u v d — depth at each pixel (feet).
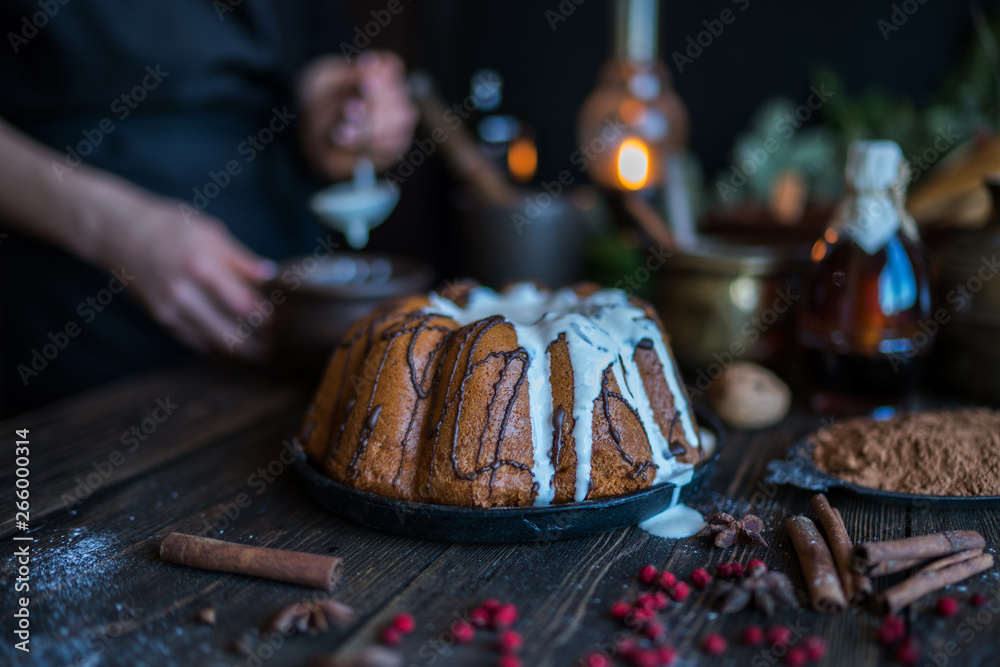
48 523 2.22
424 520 2.09
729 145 4.05
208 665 1.84
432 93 3.35
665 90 3.34
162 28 3.12
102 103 3.15
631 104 3.27
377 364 2.21
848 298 2.49
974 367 2.58
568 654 1.84
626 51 3.28
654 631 1.86
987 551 2.05
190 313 2.91
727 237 3.01
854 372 2.53
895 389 2.54
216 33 3.21
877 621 1.89
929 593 1.94
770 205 3.11
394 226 4.78
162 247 2.84
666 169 2.93
